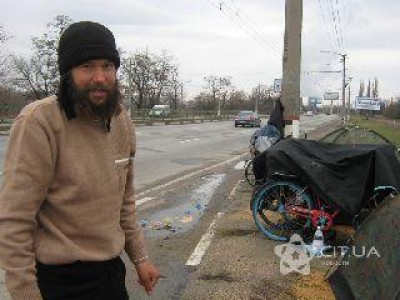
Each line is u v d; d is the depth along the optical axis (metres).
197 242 6.51
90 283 2.20
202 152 20.12
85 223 2.16
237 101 101.38
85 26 2.12
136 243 2.59
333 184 6.05
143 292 4.86
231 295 4.75
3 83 39.72
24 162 2.01
